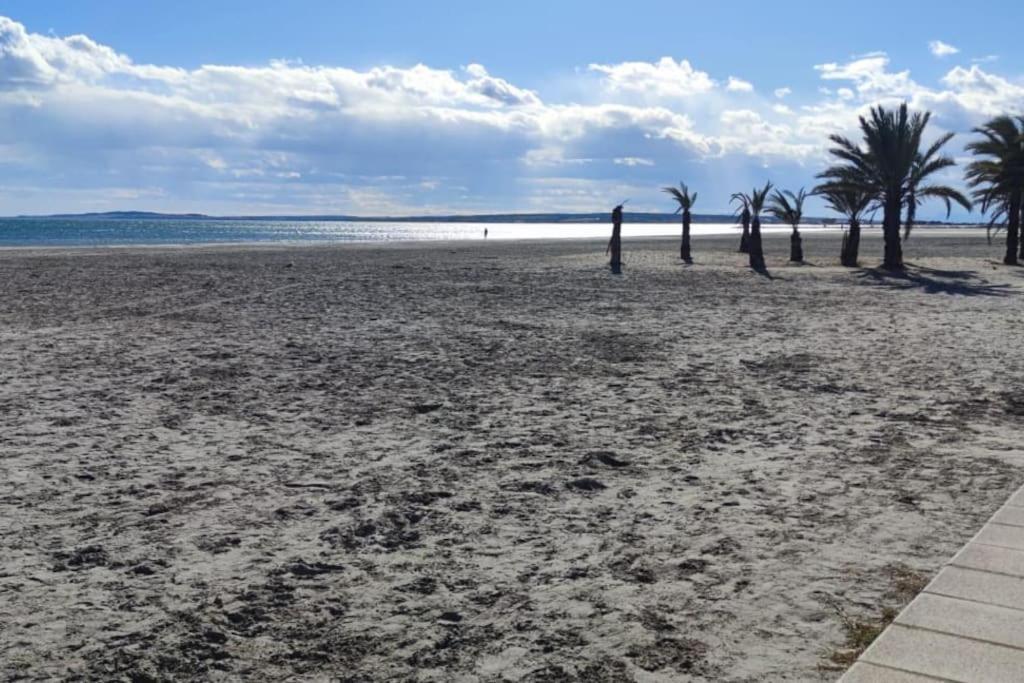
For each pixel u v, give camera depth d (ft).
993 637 12.47
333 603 14.43
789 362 39.58
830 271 107.45
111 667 12.28
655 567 15.85
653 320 56.03
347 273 97.60
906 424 27.43
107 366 37.65
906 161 109.19
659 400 31.27
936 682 11.26
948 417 28.37
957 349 43.52
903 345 44.98
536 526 18.19
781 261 132.77
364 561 16.28
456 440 25.53
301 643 13.05
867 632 13.02
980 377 35.60
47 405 29.76
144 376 35.37
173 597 14.64
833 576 15.23
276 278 89.25
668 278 94.53
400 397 31.71
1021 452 23.79
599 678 11.94
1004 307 64.80
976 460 22.98
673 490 20.62
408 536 17.61
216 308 61.21
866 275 100.42
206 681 11.95
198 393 32.09
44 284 80.23
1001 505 19.08
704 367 38.22
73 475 21.70
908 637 12.50
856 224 120.16
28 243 228.84
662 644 12.87
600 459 23.39
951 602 13.67
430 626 13.60
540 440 25.54
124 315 56.70
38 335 47.11
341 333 48.78
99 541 17.22
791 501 19.62
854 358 40.70
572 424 27.58
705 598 14.46
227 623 13.69
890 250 112.78
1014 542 16.42
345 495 20.27
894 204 111.96
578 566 15.97
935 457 23.38
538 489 20.74
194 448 24.45
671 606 14.17
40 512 18.94
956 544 16.70
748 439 25.63
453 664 12.39
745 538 17.25
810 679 11.73
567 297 71.72
